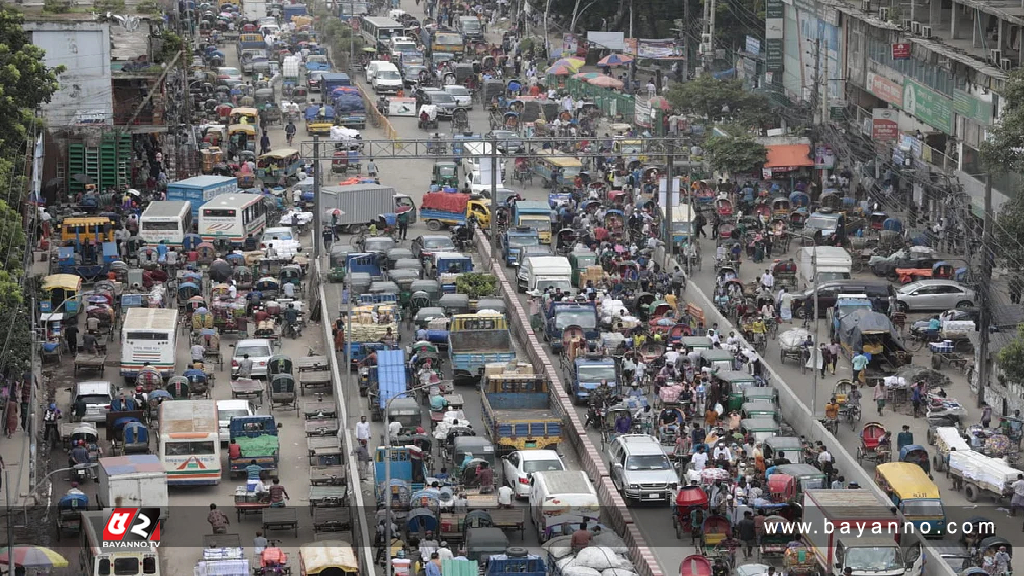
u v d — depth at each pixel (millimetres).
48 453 129625
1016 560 109812
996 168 147625
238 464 126312
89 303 158250
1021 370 128250
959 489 122750
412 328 163375
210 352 151500
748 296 167250
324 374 145375
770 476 117812
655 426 135625
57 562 105688
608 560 105312
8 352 132375
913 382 141500
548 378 143750
